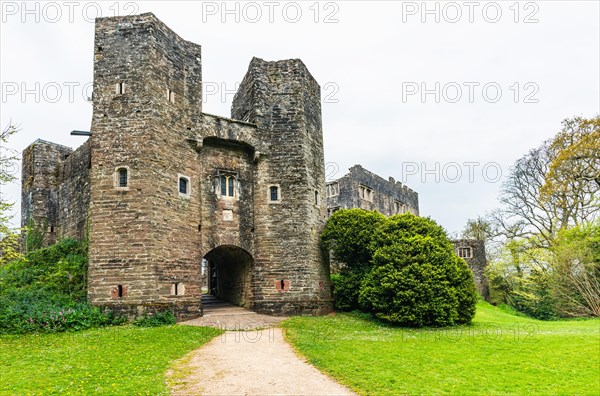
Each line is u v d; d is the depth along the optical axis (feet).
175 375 34.14
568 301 98.32
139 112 59.47
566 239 99.25
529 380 33.91
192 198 64.18
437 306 61.46
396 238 67.10
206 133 67.31
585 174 98.99
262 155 73.20
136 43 61.57
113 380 32.09
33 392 29.35
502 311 115.75
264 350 43.57
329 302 75.25
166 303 56.65
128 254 55.77
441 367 37.47
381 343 48.32
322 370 35.70
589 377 35.01
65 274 62.28
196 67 68.39
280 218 71.97
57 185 88.99
